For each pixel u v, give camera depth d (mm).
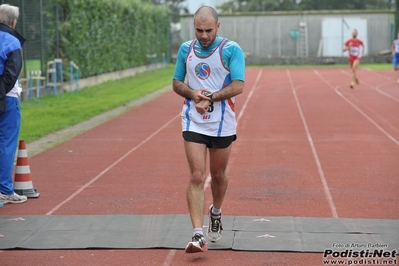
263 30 71875
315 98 32062
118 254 8727
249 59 69375
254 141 18797
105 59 43062
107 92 35781
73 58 35938
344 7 104000
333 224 9984
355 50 37969
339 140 18875
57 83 32031
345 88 38094
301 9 104125
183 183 13367
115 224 10102
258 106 28453
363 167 14844
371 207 11219
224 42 8648
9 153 11539
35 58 30766
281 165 15188
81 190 12797
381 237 9266
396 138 19125
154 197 12117
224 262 8359
